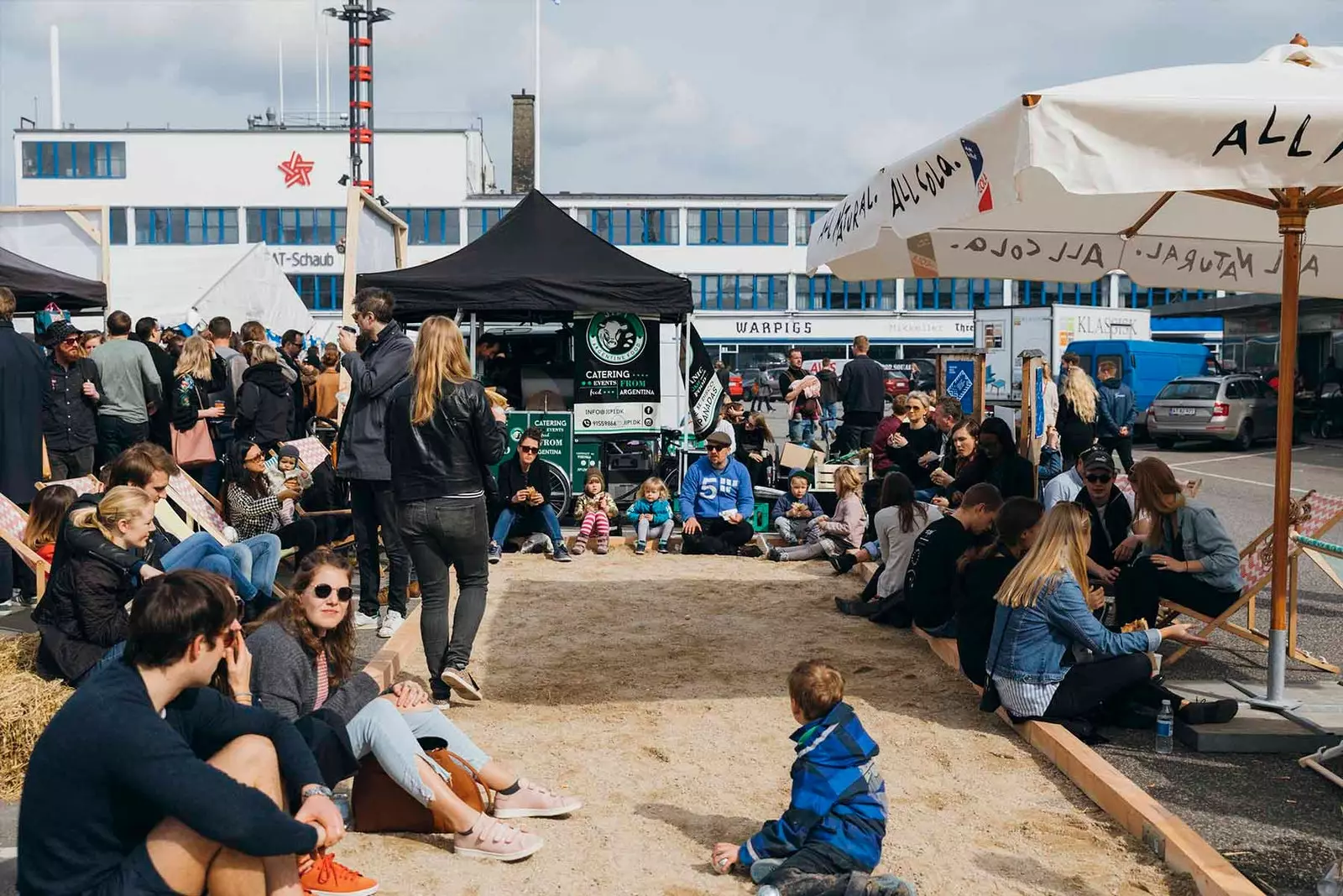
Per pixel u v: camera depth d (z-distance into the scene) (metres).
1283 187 4.97
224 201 62.84
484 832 4.42
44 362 8.82
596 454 12.71
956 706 6.50
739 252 63.56
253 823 3.12
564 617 8.66
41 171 62.72
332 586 4.60
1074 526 5.93
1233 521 14.21
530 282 11.94
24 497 8.61
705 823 4.82
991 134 4.68
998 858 4.52
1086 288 61.88
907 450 11.97
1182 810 5.04
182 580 3.27
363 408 7.84
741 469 11.79
